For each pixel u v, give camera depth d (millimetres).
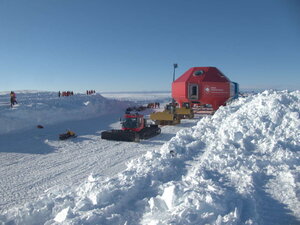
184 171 7469
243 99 15172
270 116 10266
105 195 5445
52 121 21078
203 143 10023
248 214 4789
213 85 25328
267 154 7961
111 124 21141
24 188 8000
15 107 20375
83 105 27141
